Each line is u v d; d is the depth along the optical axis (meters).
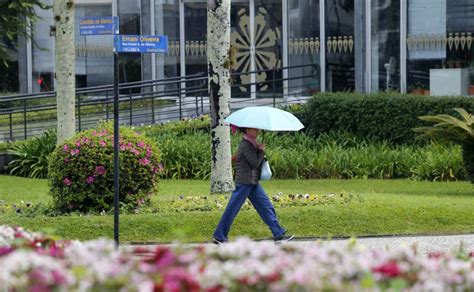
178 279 11.89
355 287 11.96
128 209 29.84
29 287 11.64
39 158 42.72
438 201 31.11
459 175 40.59
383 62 49.72
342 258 13.43
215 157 33.75
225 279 12.10
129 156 29.98
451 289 12.67
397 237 27.81
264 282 12.05
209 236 27.73
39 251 14.19
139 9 53.91
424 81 49.00
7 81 54.34
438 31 48.69
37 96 45.94
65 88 35.38
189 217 28.69
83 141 29.95
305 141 45.00
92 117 49.72
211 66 33.50
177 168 41.91
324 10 50.97
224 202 30.78
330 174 42.03
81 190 29.75
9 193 36.00
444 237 27.67
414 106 44.16
